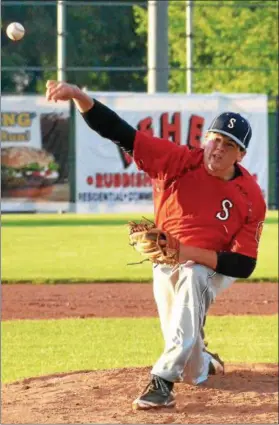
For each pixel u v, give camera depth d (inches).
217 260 465.4
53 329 842.8
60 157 1962.4
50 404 495.5
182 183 466.0
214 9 3240.7
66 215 2052.2
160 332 829.2
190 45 2092.8
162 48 1973.4
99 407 486.9
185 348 471.8
